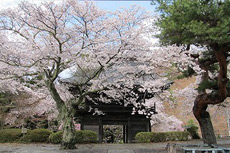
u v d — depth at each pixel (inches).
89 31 297.9
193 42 232.5
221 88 306.2
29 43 298.8
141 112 463.2
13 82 366.6
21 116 561.3
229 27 206.2
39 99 514.0
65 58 305.1
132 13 283.1
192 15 213.8
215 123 898.7
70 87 443.5
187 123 808.3
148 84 318.3
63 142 352.8
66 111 364.2
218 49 258.8
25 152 333.4
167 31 232.4
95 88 358.3
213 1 222.1
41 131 471.2
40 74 358.3
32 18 283.4
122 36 283.3
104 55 289.3
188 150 290.2
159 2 257.9
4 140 462.3
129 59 326.3
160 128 669.3
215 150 281.4
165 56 289.3
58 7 270.2
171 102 476.4
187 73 368.8
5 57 306.5
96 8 280.7
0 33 301.3
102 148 386.3
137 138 498.9
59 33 284.5
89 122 537.3
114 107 530.6
